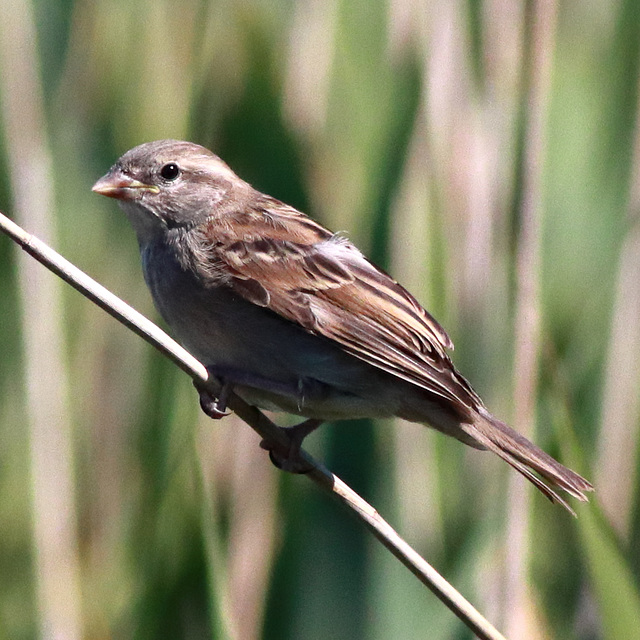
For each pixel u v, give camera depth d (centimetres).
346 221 478
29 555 482
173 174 473
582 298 480
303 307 471
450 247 478
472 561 474
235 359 472
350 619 473
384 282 472
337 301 472
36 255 466
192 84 477
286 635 473
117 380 481
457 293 478
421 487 476
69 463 480
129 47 481
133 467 479
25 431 481
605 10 482
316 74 479
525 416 473
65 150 480
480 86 478
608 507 479
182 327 473
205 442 477
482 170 478
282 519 474
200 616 472
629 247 480
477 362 477
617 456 479
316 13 479
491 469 477
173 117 480
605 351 480
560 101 481
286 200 476
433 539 476
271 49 477
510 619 474
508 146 477
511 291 475
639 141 481
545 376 473
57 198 480
